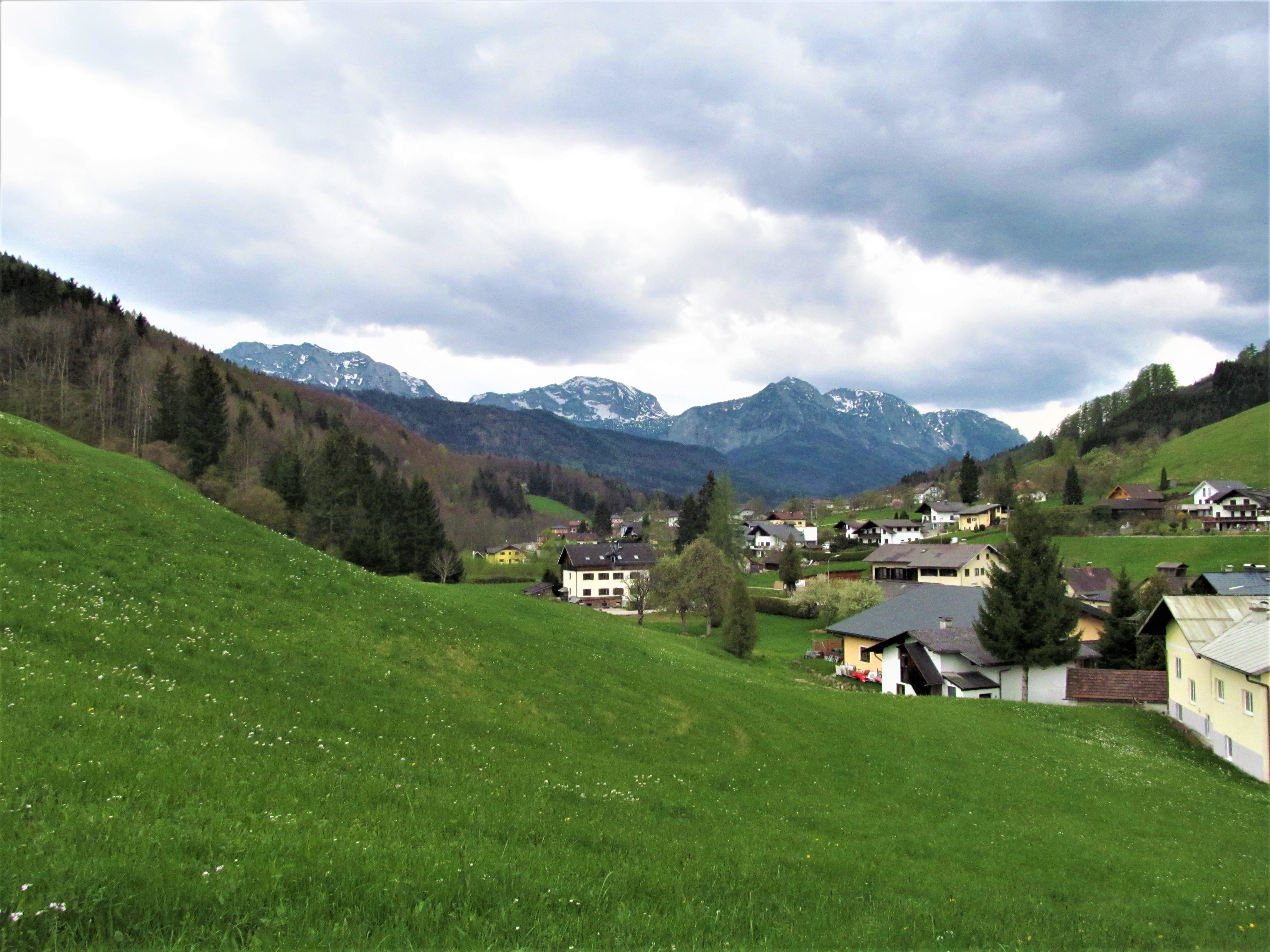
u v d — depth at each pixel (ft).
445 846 37.29
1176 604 151.02
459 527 598.34
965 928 41.98
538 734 72.84
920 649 203.62
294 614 83.71
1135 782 102.63
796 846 56.85
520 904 31.19
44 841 27.45
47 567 69.97
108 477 106.42
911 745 101.81
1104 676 179.73
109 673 53.16
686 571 320.50
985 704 147.13
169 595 75.66
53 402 364.38
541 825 46.24
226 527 107.76
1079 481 583.99
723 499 510.99
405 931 26.30
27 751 36.04
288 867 29.14
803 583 422.00
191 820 33.09
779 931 35.19
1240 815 93.86
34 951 21.22
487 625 110.11
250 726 52.11
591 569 490.49
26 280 535.19
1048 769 101.71
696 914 35.04
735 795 70.69
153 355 540.52
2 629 54.90
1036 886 57.67
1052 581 180.24
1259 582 232.73
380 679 73.77
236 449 408.87
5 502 82.99
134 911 24.25
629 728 83.51
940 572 383.65
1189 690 146.41
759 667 237.45
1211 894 61.16
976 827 73.20
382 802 43.73
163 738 44.14
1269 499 495.82
